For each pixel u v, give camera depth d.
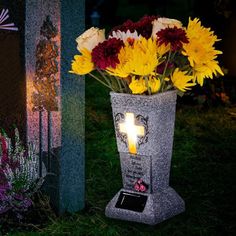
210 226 1.29
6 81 1.35
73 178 1.33
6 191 1.29
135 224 1.28
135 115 1.24
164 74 1.23
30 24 1.29
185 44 1.20
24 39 1.30
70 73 1.27
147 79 1.21
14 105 1.35
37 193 1.35
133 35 1.23
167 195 1.31
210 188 1.50
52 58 1.26
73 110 1.29
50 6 1.24
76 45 1.27
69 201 1.33
